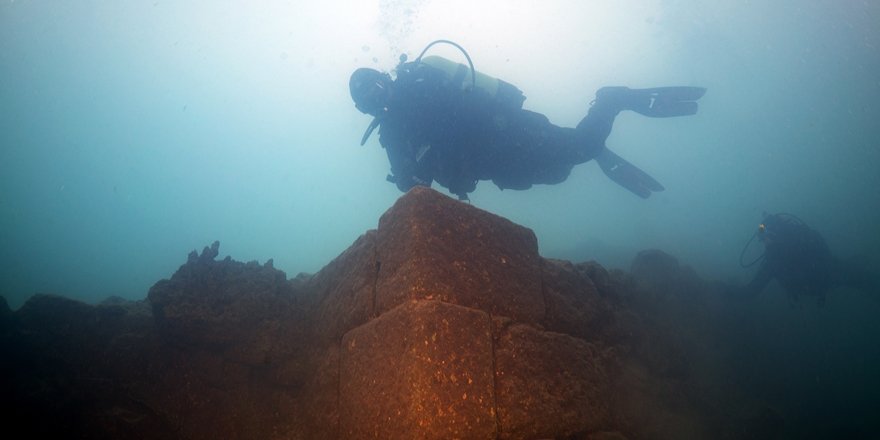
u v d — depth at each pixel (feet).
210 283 10.36
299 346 9.70
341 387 7.41
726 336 17.72
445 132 10.70
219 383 9.36
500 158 11.51
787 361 21.35
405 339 5.90
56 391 8.72
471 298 6.77
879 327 33.17
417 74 10.89
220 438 8.72
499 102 11.11
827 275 24.22
